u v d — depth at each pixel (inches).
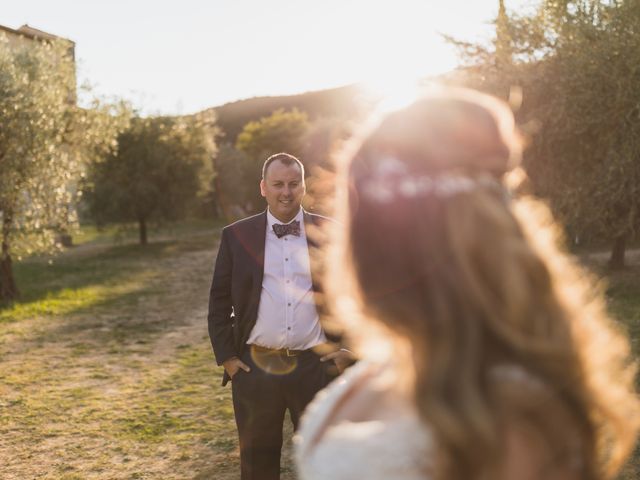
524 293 34.1
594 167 509.0
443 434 33.3
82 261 901.2
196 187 1103.6
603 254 702.5
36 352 371.6
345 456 37.4
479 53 581.6
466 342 34.1
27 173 547.5
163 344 387.9
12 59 556.1
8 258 574.2
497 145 38.4
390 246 36.7
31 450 225.3
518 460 32.6
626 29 504.1
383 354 42.7
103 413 261.9
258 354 148.6
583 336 35.7
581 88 496.7
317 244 149.0
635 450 195.2
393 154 38.4
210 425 244.8
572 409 34.0
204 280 684.1
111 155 1042.1
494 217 35.7
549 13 549.6
